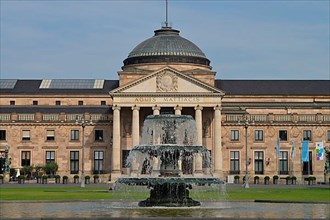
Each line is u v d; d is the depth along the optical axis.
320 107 174.00
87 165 167.12
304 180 155.75
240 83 188.88
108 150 167.50
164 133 66.88
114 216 50.06
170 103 158.38
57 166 162.88
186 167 65.31
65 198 75.62
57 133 167.75
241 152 166.75
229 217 48.06
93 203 66.38
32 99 182.50
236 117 167.38
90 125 168.00
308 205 63.41
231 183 149.62
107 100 183.38
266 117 167.75
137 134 157.75
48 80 191.88
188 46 176.75
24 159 166.88
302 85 188.25
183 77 158.62
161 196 60.78
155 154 62.88
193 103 158.50
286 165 167.00
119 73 167.75
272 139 167.12
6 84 187.25
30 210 56.72
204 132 165.00
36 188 108.00
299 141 167.25
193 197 77.25
